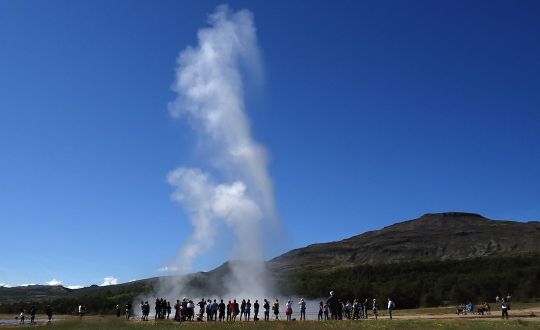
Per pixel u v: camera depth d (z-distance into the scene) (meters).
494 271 184.75
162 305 58.00
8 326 52.41
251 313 79.00
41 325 51.69
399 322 44.75
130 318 66.94
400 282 166.75
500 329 38.44
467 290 144.88
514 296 142.62
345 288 141.75
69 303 138.62
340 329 38.16
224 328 40.34
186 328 41.00
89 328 43.59
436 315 67.69
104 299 137.50
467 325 41.41
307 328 39.25
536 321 47.06
